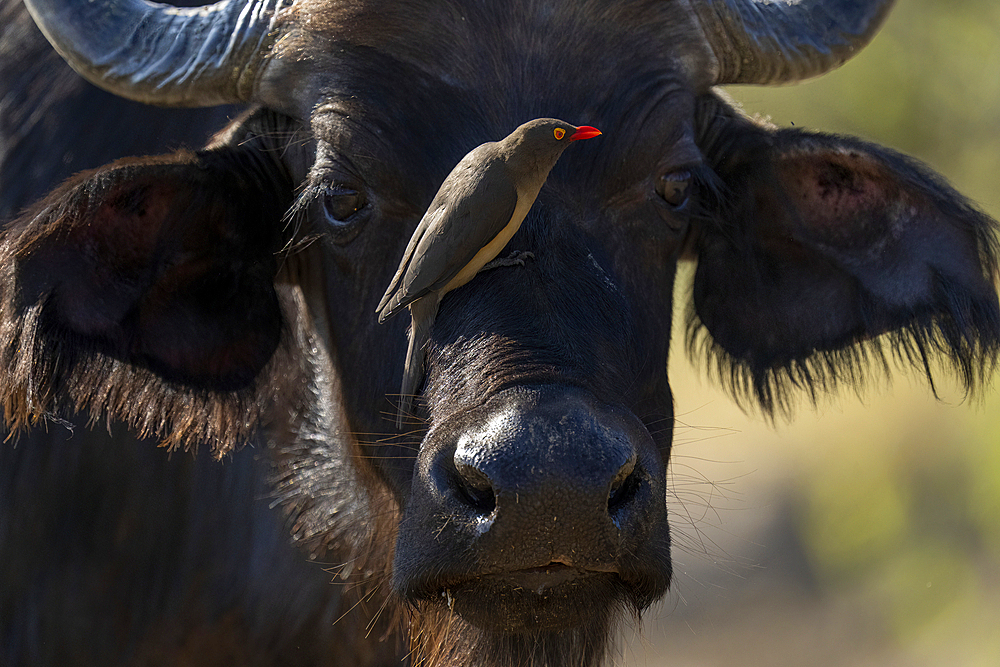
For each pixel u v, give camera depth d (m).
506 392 11.30
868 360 16.02
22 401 13.88
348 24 13.84
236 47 14.54
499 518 10.91
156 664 17.44
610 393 11.76
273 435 16.92
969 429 36.91
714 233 16.02
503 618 11.94
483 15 13.49
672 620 39.97
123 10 14.73
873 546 38.50
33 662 17.30
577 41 13.51
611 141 13.31
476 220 11.60
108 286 14.32
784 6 15.59
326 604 16.88
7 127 17.83
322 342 15.82
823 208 15.70
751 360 16.55
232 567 17.14
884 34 38.97
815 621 37.78
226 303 15.23
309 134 14.28
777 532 43.31
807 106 39.81
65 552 17.16
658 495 11.74
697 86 14.78
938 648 34.03
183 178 14.32
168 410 15.18
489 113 13.23
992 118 38.34
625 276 13.37
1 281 13.46
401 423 13.45
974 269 15.02
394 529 14.90
